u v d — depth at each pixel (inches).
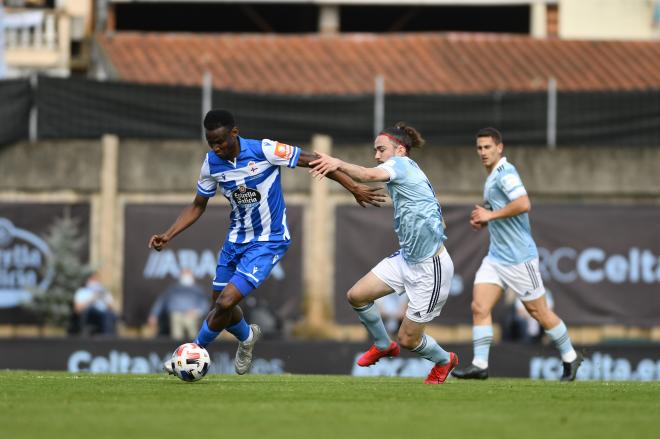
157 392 1140.5
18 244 2908.5
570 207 2888.8
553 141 3011.8
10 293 2891.2
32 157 2977.4
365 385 1305.4
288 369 2395.4
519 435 840.9
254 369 2395.4
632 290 2888.8
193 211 1326.3
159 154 2984.7
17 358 2393.0
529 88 3855.8
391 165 1294.3
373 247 2874.0
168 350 2393.0
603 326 2888.8
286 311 2886.3
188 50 4042.8
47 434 824.3
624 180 3021.7
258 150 1273.4
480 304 1583.4
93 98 2984.7
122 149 2984.7
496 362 2374.5
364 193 1289.4
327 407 1016.9
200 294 2878.9
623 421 938.7
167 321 2883.9
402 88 3846.0
